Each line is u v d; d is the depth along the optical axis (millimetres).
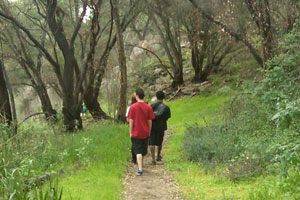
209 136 9383
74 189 5945
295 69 8555
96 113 20812
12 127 8250
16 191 4301
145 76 30531
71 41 13828
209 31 24219
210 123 11727
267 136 7688
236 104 10109
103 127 13906
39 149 7418
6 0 13875
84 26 17516
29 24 16938
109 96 19734
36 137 8109
